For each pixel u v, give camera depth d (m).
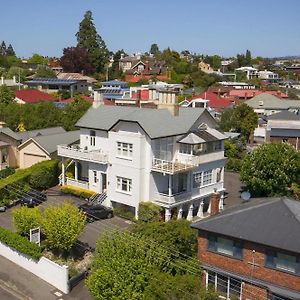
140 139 42.09
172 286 23.66
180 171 42.47
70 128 73.56
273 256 24.83
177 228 28.94
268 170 46.34
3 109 78.00
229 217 27.12
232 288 26.47
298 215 26.02
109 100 94.31
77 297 30.47
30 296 30.48
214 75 165.88
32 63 199.50
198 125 46.72
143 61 170.38
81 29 173.75
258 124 85.62
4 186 45.78
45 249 35.19
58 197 48.22
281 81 191.75
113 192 45.03
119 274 24.45
